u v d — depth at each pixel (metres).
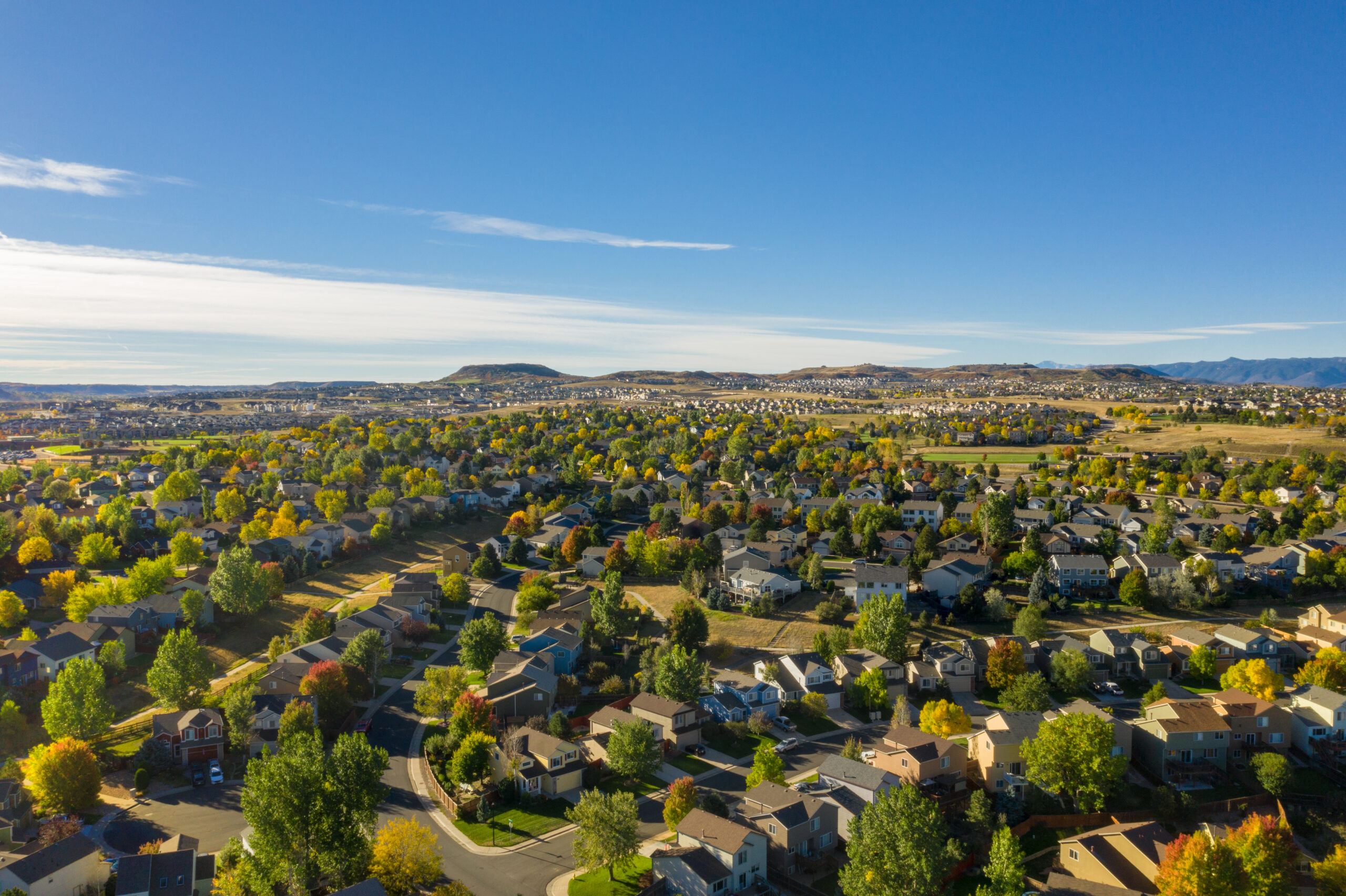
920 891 54.09
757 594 125.56
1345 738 78.38
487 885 60.19
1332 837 66.44
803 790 70.75
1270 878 54.88
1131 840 60.03
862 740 87.75
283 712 83.56
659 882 59.34
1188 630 108.06
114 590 114.81
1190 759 76.12
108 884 59.03
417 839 57.97
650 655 103.00
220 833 66.56
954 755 74.25
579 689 96.25
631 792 75.62
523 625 119.31
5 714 82.62
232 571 114.94
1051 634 111.94
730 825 61.53
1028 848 65.31
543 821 70.25
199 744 78.88
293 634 111.69
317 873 57.22
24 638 99.12
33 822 67.50
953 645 107.94
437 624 122.06
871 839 56.47
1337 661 90.62
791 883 60.97
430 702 89.38
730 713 90.69
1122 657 102.19
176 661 87.88
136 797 72.75
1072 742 70.75
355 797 58.69
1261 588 125.62
